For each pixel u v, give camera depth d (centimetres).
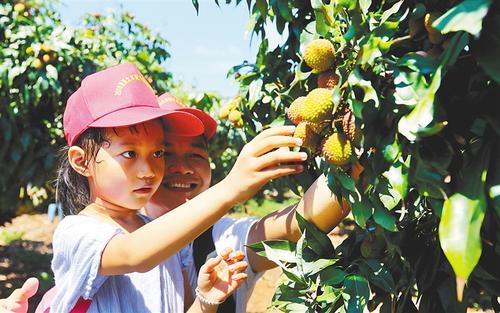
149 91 162
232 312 170
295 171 118
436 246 123
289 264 133
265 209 1414
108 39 643
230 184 121
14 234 1035
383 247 126
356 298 117
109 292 146
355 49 107
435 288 126
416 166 93
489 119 88
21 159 522
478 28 78
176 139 188
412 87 95
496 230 98
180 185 188
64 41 521
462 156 93
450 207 83
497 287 119
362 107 96
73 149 154
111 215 156
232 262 147
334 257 126
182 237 125
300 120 117
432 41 99
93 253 136
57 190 171
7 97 499
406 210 127
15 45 501
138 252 129
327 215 132
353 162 106
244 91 179
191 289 174
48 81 499
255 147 118
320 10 113
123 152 148
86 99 153
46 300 160
